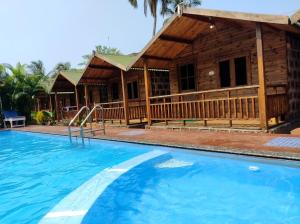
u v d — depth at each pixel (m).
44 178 7.02
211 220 4.28
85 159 8.74
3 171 8.02
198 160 6.95
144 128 12.69
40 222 4.11
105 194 5.29
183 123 11.12
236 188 5.44
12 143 13.83
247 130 8.44
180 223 4.26
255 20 7.52
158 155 7.36
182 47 12.48
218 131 9.33
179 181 6.08
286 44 9.71
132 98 16.91
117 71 16.80
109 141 9.94
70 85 21.03
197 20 10.23
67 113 20.19
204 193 5.33
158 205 4.96
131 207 4.93
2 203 5.42
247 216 4.29
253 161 5.85
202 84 12.37
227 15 8.05
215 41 11.68
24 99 22.94
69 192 5.81
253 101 8.42
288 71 9.80
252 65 10.60
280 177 5.39
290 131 8.77
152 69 13.09
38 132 15.72
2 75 23.28
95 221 4.47
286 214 4.24
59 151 10.51
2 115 22.27
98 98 20.23
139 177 6.56
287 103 9.69
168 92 16.78
